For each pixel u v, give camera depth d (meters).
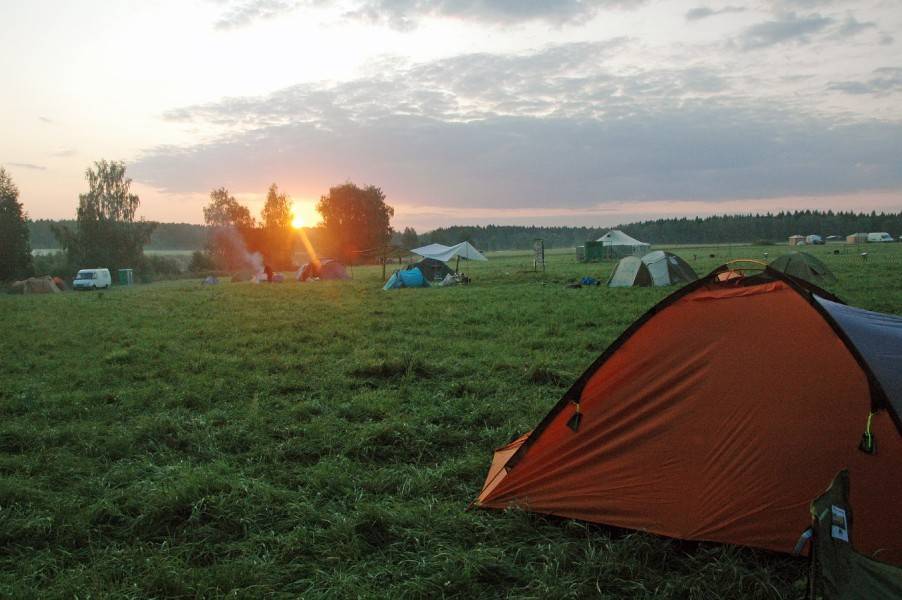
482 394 9.54
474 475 6.14
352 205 99.50
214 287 41.22
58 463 6.63
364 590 4.04
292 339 15.43
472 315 19.28
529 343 13.88
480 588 4.12
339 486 5.85
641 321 5.12
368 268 73.38
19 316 23.80
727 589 3.93
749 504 4.48
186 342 15.50
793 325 4.66
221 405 9.20
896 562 3.96
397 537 4.85
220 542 4.87
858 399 4.30
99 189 80.06
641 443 4.93
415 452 6.98
